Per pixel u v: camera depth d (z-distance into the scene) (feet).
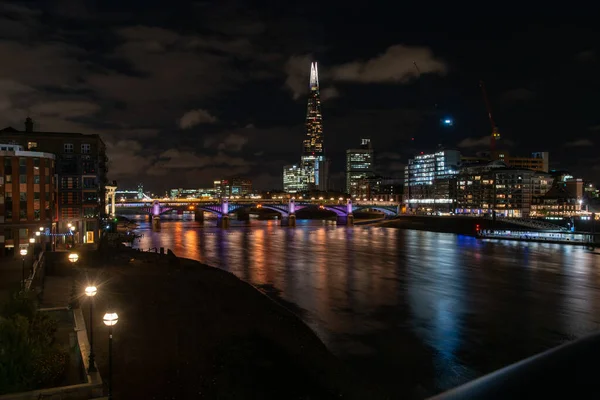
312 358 130.52
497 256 389.39
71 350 112.57
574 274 294.46
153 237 581.94
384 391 118.83
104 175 427.74
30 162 263.08
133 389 95.40
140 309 160.86
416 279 277.44
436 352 148.46
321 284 261.03
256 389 104.22
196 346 127.03
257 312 180.86
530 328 174.09
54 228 303.89
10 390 81.76
